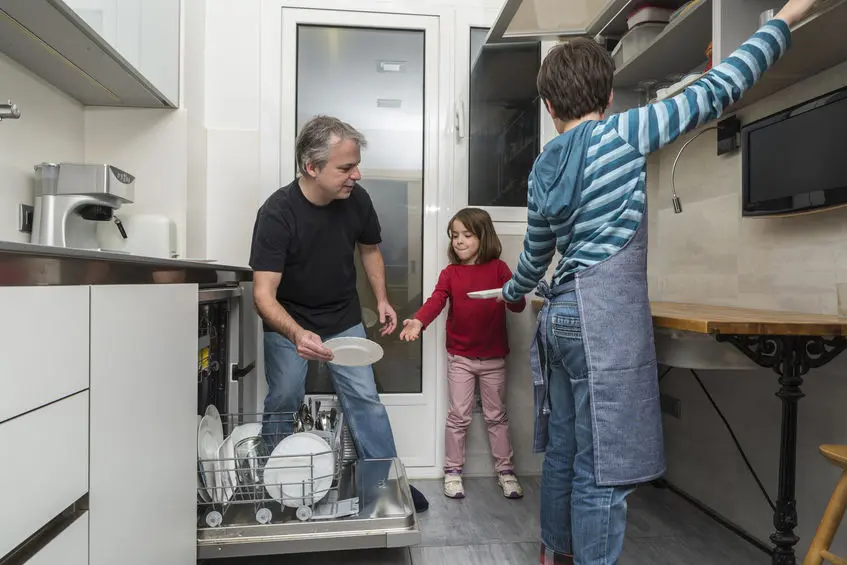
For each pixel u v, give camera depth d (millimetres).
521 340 2312
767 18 1220
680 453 2084
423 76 2320
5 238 1514
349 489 1619
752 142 1557
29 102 1615
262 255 1681
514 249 2346
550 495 1361
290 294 1824
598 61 1200
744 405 1728
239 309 1916
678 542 1660
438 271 2328
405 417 2311
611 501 1132
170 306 1099
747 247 1697
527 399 2316
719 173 1836
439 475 2309
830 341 1187
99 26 1413
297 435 1526
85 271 785
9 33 1395
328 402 2035
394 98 2316
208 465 1383
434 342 2311
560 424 1333
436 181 2324
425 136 2316
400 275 2332
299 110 2275
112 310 869
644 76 1947
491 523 1827
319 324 1832
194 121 2055
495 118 2352
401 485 1645
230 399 1854
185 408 1184
